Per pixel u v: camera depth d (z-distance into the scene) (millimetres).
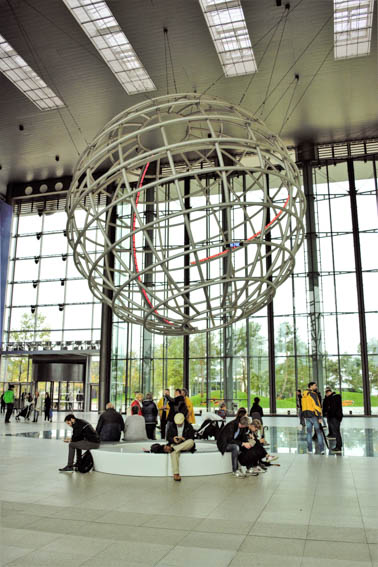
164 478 8391
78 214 35938
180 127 25234
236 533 5055
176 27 18906
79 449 9312
